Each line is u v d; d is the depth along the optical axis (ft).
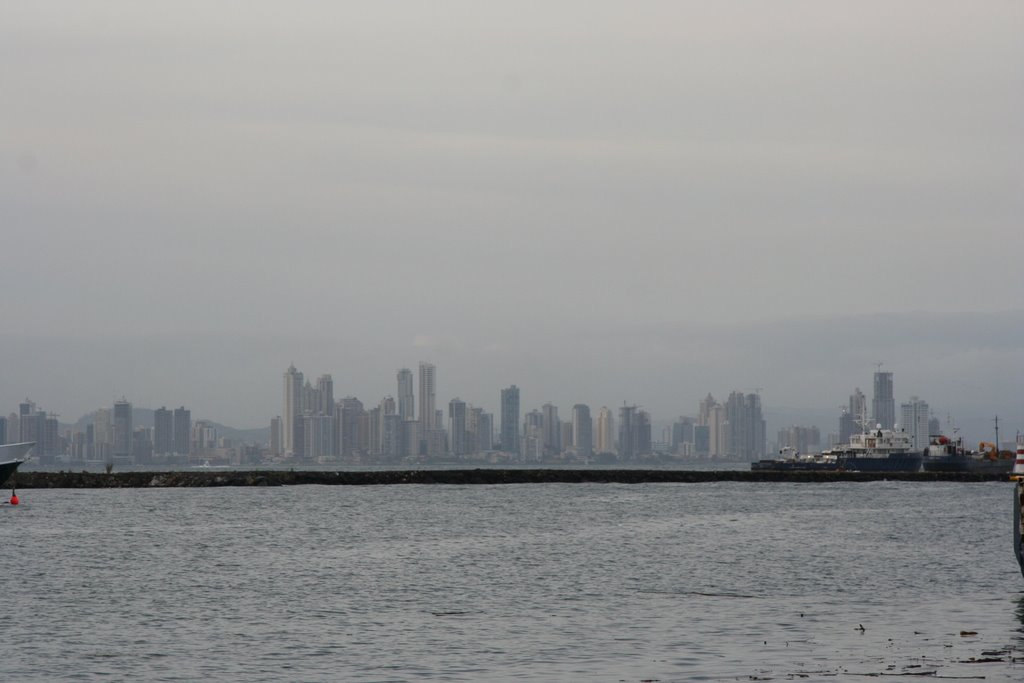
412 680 183.11
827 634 221.46
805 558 367.45
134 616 251.60
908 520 547.08
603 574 327.67
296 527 513.04
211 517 580.71
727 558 369.50
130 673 190.08
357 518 575.79
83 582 312.29
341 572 335.06
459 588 297.74
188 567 349.41
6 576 325.62
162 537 457.27
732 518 569.23
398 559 371.35
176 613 255.70
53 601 275.18
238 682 182.60
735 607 259.39
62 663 198.70
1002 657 193.67
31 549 405.18
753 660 195.72
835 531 479.82
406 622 241.96
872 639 214.90
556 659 199.41
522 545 419.74
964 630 224.74
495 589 295.48
